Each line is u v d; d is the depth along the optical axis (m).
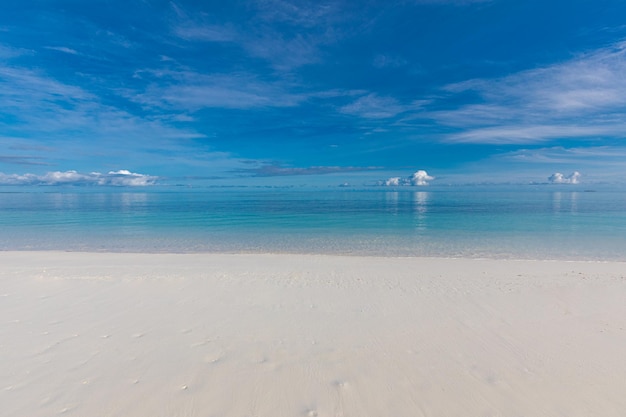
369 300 7.26
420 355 4.78
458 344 5.12
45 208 47.38
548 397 3.83
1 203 61.75
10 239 19.19
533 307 6.74
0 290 7.63
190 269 10.39
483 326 5.81
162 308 6.59
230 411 3.54
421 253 15.00
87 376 4.10
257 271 10.11
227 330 5.57
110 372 4.19
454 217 31.58
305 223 27.58
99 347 4.86
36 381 3.97
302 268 10.69
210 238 19.69
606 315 6.29
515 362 4.59
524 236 19.52
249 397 3.77
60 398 3.67
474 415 3.54
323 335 5.43
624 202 56.12
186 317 6.13
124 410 3.51
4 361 4.41
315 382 4.08
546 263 11.58
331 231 22.58
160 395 3.76
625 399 3.79
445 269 10.56
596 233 20.42
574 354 4.80
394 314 6.41
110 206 52.78
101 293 7.49
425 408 3.64
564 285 8.36
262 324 5.86
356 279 9.12
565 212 36.22
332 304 6.99
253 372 4.27
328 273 9.88
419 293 7.79
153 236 20.48
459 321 6.04
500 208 43.62
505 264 11.45
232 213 38.41
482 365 4.51
